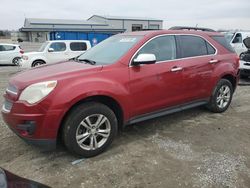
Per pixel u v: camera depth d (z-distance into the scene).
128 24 45.09
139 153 4.04
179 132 4.84
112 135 4.07
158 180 3.38
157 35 4.69
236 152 4.08
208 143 4.39
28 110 3.47
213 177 3.42
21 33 34.28
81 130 3.79
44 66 4.45
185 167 3.65
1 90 8.53
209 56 5.43
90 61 4.50
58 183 3.32
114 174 3.50
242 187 3.23
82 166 3.69
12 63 18.14
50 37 21.25
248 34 14.26
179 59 4.88
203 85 5.34
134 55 4.29
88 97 3.77
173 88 4.76
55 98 3.50
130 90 4.17
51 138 3.57
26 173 3.53
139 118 4.44
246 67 9.49
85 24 34.78
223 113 5.91
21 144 4.32
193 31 5.37
